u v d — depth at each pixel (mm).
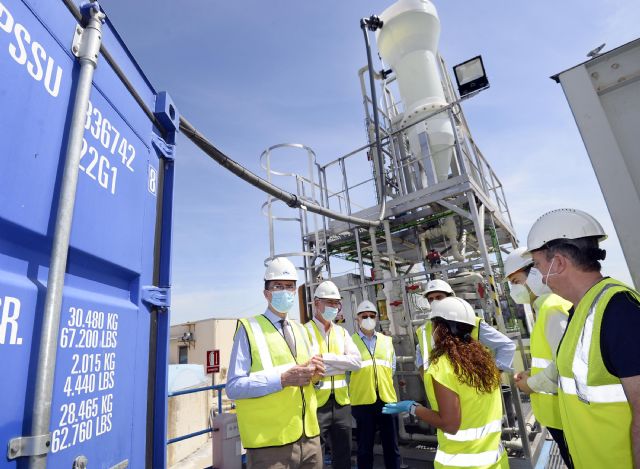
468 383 1857
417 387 5047
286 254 5504
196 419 7953
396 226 6395
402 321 6312
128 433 1310
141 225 1536
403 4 6621
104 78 1319
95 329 1155
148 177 1642
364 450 3844
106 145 1297
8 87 888
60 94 1076
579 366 1324
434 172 5859
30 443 826
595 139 1491
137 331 1432
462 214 5023
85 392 1079
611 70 1518
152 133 1709
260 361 2482
